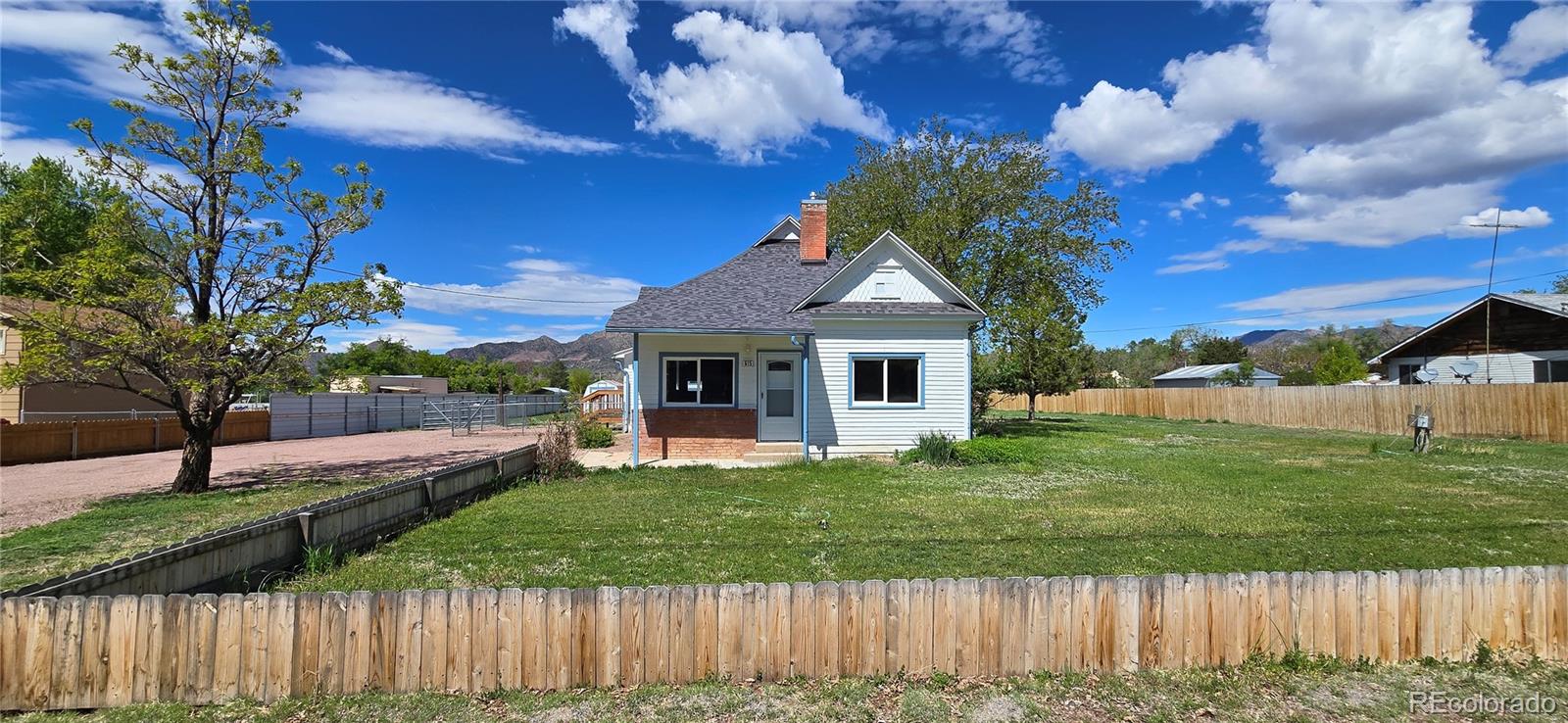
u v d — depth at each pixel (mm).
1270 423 28516
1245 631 4273
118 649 3863
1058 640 4168
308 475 14117
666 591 4043
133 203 11578
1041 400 48688
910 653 4121
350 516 7176
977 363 25094
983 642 4137
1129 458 15586
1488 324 23297
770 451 16125
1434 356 25391
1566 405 18031
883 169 27094
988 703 3857
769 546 7449
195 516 9375
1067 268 27000
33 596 3861
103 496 11219
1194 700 3881
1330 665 4215
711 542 7641
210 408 11867
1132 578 4215
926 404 16766
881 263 17359
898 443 16703
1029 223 26344
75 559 7055
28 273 10719
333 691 3938
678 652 4047
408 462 16656
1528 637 4391
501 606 3994
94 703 3842
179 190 11891
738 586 4078
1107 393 41125
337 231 12766
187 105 11977
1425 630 4344
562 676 3988
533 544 7602
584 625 4004
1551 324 21547
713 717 3715
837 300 17266
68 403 21344
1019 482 12109
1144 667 4207
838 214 27625
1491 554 6941
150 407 23672
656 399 16234
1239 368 53094
